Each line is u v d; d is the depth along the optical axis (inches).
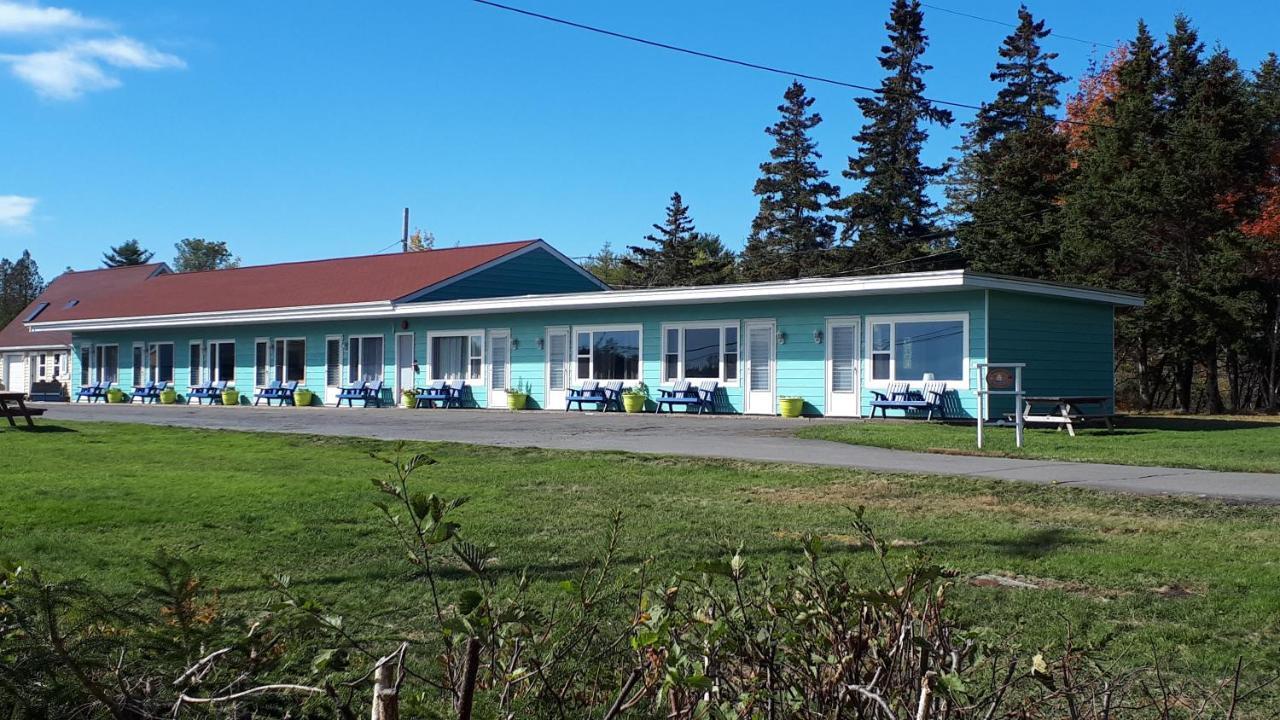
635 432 787.4
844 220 2026.3
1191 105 1284.4
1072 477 493.0
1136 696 186.2
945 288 885.8
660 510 412.8
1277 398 1354.6
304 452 650.8
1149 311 1250.6
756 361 1028.5
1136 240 1277.1
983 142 2031.3
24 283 3826.3
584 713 135.9
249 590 281.7
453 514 400.5
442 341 1255.5
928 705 112.2
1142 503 418.0
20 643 120.2
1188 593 276.2
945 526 372.8
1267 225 1216.8
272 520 391.9
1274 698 195.6
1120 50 1657.2
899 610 118.3
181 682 118.9
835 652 120.5
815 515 396.8
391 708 97.7
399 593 280.4
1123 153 1338.6
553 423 898.1
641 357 1103.6
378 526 379.6
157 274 2028.8
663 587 130.4
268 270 1672.0
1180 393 1466.5
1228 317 1209.4
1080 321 987.3
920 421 881.5
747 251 2231.8
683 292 1037.2
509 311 1175.0
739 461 565.0
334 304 1301.7
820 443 682.8
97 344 1638.8
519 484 488.4
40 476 522.9
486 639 115.0
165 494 454.3
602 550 325.7
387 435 766.5
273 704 124.0
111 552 332.2
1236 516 391.2
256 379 1422.2
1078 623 244.1
